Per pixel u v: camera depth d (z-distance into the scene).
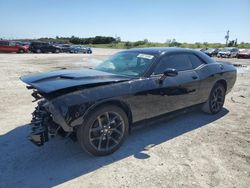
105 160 3.54
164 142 4.14
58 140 4.12
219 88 5.65
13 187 2.89
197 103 5.14
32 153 3.69
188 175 3.18
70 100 3.15
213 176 3.17
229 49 33.88
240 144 4.11
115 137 3.74
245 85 9.68
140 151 3.81
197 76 4.92
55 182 3.01
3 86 8.32
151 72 4.15
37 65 15.84
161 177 3.13
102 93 3.41
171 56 4.62
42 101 3.71
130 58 4.59
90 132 3.41
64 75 3.82
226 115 5.65
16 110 5.68
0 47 31.59
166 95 4.29
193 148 3.94
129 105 3.75
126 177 3.13
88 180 3.06
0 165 3.35
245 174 3.23
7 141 4.07
